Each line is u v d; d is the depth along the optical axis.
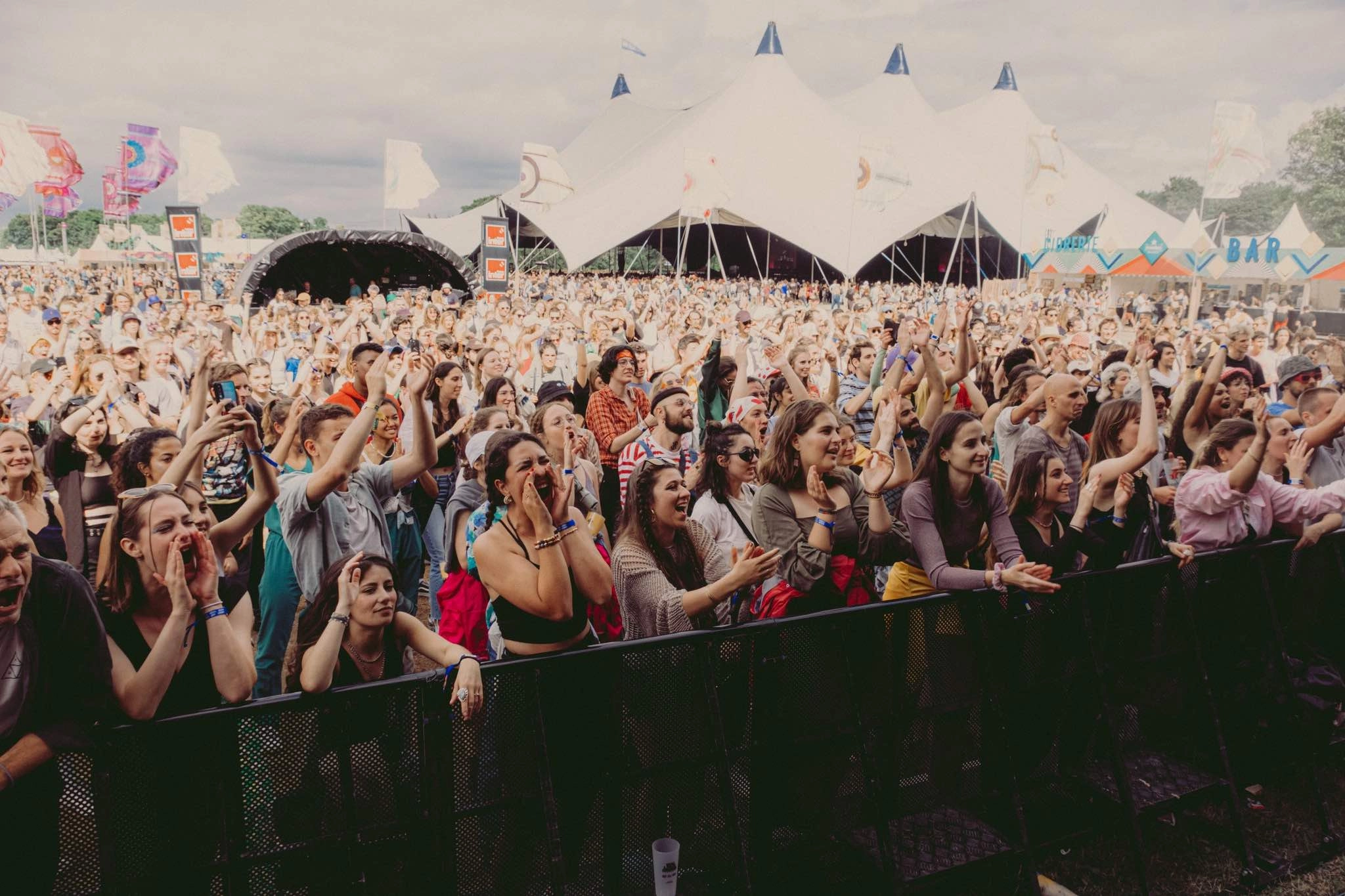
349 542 4.12
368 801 2.43
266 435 5.35
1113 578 3.48
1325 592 4.07
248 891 2.32
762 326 12.84
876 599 3.60
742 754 2.90
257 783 2.32
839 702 3.04
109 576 2.50
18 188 13.75
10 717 2.08
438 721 2.48
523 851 2.59
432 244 25.48
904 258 47.03
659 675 2.77
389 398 4.97
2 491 4.28
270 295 28.56
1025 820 3.27
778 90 42.72
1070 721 3.44
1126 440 4.33
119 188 30.89
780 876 2.97
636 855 2.78
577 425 4.56
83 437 4.56
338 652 2.64
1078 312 19.36
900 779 3.15
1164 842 3.67
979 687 3.28
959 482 3.36
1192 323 12.65
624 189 39.94
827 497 3.30
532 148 29.14
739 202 37.00
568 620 2.74
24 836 2.10
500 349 8.83
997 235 39.84
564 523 2.75
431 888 2.49
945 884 3.16
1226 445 3.98
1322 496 4.00
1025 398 5.90
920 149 42.62
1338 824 3.81
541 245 50.47
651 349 12.38
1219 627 3.75
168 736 2.24
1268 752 3.88
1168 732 3.64
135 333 11.21
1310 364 6.31
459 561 3.84
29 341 12.04
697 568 3.44
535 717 2.59
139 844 2.21
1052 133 30.14
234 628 2.62
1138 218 41.56
